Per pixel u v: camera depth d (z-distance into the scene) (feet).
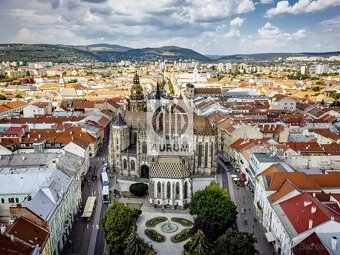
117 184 588.09
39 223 350.23
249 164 567.18
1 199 421.18
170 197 504.02
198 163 624.18
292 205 379.14
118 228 377.50
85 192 556.51
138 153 598.75
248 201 524.93
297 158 517.96
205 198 425.28
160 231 441.27
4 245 286.25
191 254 338.75
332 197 399.44
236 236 325.21
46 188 398.01
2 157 549.54
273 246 403.34
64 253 393.91
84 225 455.22
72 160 552.41
